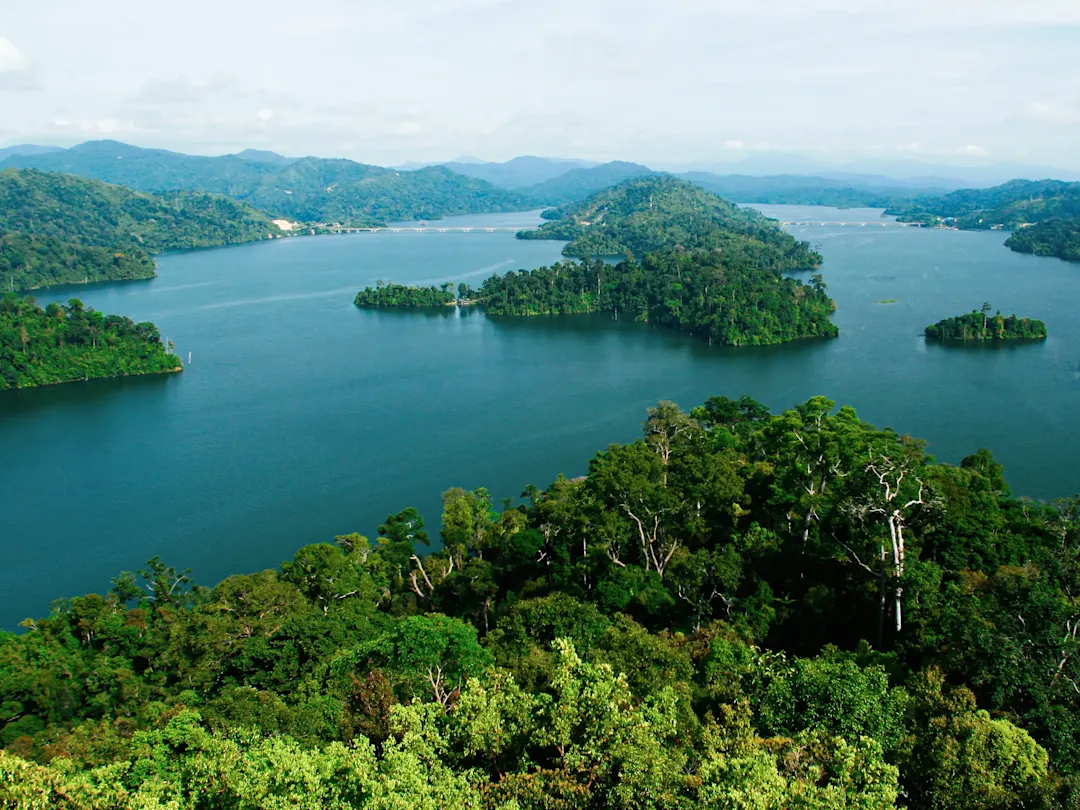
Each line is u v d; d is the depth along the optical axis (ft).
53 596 384.68
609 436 565.94
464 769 138.72
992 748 121.39
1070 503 285.84
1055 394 625.41
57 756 181.37
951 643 161.38
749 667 160.97
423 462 527.40
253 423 619.26
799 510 261.24
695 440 354.33
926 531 231.71
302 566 292.40
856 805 110.63
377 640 206.69
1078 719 132.57
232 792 130.41
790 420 328.08
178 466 534.78
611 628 191.52
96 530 446.19
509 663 185.57
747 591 235.40
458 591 292.40
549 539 304.30
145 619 284.82
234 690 196.65
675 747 134.21
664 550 271.90
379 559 321.11
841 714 136.67
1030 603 153.99
